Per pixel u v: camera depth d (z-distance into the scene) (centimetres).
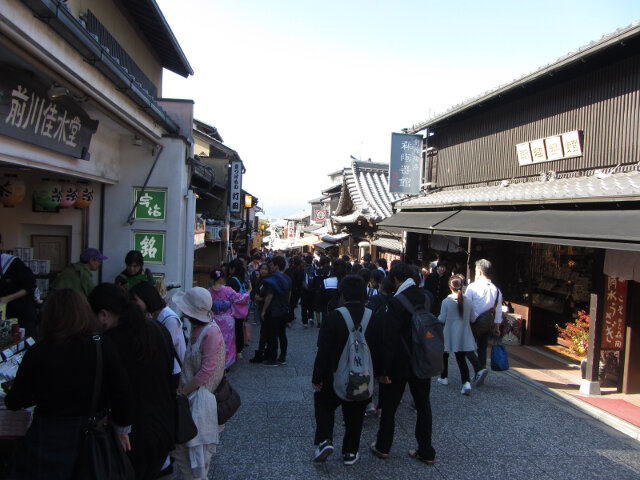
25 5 288
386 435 419
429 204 1096
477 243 1111
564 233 591
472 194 998
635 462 437
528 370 764
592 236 545
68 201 602
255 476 382
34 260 624
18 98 375
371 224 1819
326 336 382
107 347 245
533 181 926
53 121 442
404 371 415
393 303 430
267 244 5950
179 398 311
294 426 490
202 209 1527
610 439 491
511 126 988
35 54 325
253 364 748
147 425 280
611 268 646
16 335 374
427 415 418
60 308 234
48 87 415
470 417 536
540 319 1009
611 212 587
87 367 235
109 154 687
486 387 656
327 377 392
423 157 1370
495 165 1040
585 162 801
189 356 340
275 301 732
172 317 340
